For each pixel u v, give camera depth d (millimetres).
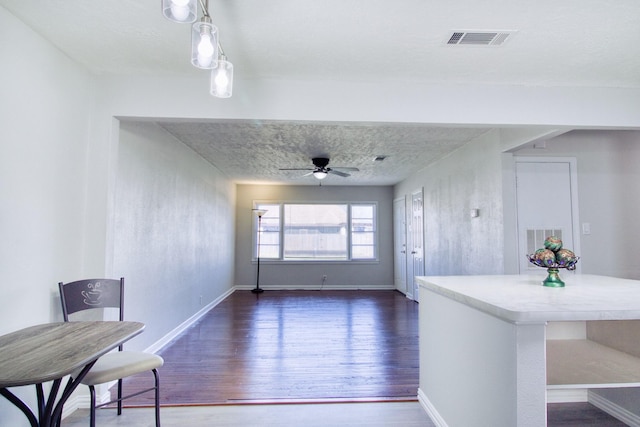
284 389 2867
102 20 2008
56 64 2303
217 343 4129
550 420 2330
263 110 2789
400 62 2508
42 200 2178
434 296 2426
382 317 5465
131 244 3209
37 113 2137
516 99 2904
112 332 1761
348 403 2629
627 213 3887
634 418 2244
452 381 2133
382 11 1912
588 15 1939
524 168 3848
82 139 2576
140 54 2408
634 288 2129
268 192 8375
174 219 4305
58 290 2314
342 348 3949
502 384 1616
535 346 1514
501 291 2021
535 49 2320
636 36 2156
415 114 2867
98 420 2361
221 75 1678
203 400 2664
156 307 3797
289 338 4340
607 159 3916
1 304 1879
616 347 2154
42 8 1893
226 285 7305
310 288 8320
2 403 1916
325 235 8438
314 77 2766
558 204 3855
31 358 1378
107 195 2641
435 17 1967
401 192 7738
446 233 5227
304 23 2025
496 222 3859
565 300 1736
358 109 2844
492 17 1964
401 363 3477
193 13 1255
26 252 2053
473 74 2707
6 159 1911
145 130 3492
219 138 4340
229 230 7551
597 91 2943
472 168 4422
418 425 2336
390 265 8430
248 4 1840
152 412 2479
